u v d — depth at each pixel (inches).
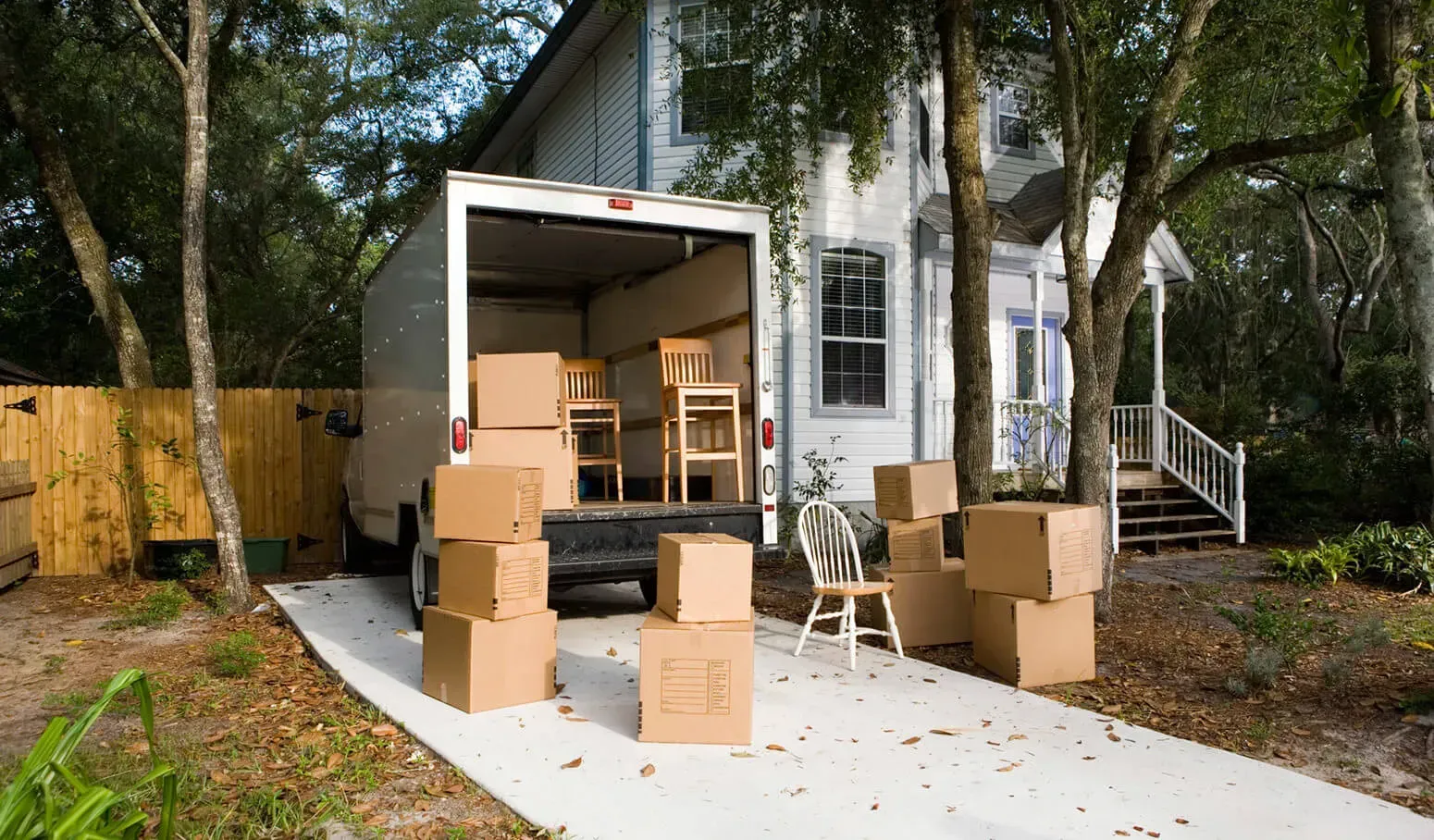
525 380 214.5
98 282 402.3
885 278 425.7
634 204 220.2
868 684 182.5
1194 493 425.4
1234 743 154.8
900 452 427.5
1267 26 273.1
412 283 232.8
